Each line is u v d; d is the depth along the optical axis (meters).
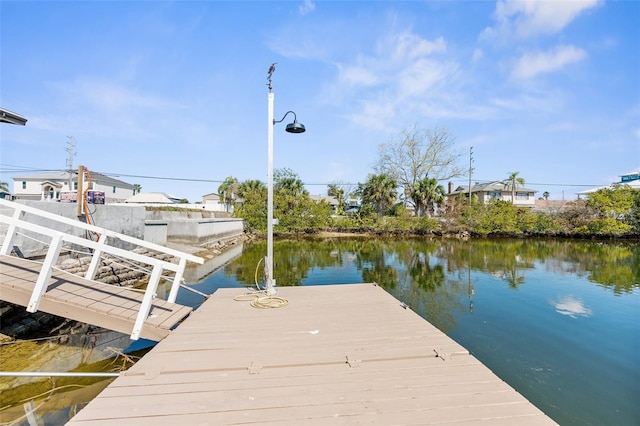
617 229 23.22
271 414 2.20
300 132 5.77
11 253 5.94
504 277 11.04
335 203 46.59
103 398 2.38
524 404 2.33
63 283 4.59
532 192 40.00
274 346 3.35
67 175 34.06
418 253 17.16
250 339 3.55
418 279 10.70
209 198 53.47
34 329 5.11
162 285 9.30
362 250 18.48
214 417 2.17
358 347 3.32
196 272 11.40
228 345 3.38
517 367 4.75
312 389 2.53
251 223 28.34
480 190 40.16
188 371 2.82
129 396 2.42
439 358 3.09
